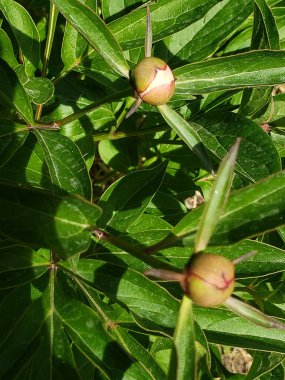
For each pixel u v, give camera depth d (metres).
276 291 0.41
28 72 0.41
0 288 0.31
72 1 0.29
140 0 0.42
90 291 0.34
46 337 0.30
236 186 0.41
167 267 0.27
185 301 0.24
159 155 0.51
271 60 0.32
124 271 0.32
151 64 0.29
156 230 0.39
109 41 0.30
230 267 0.23
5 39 0.38
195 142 0.30
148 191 0.39
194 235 0.27
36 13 0.49
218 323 0.39
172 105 0.42
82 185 0.33
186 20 0.38
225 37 0.44
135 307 0.32
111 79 0.42
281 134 0.41
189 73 0.32
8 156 0.34
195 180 0.52
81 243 0.25
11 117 0.42
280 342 0.39
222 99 0.44
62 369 0.29
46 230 0.24
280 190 0.26
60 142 0.34
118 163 0.50
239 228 0.26
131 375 0.28
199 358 0.34
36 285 0.35
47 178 0.38
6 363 0.29
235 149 0.24
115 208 0.38
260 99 0.39
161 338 0.41
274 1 0.49
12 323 0.33
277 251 0.36
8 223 0.24
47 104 0.44
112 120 0.46
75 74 0.46
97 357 0.29
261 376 0.43
